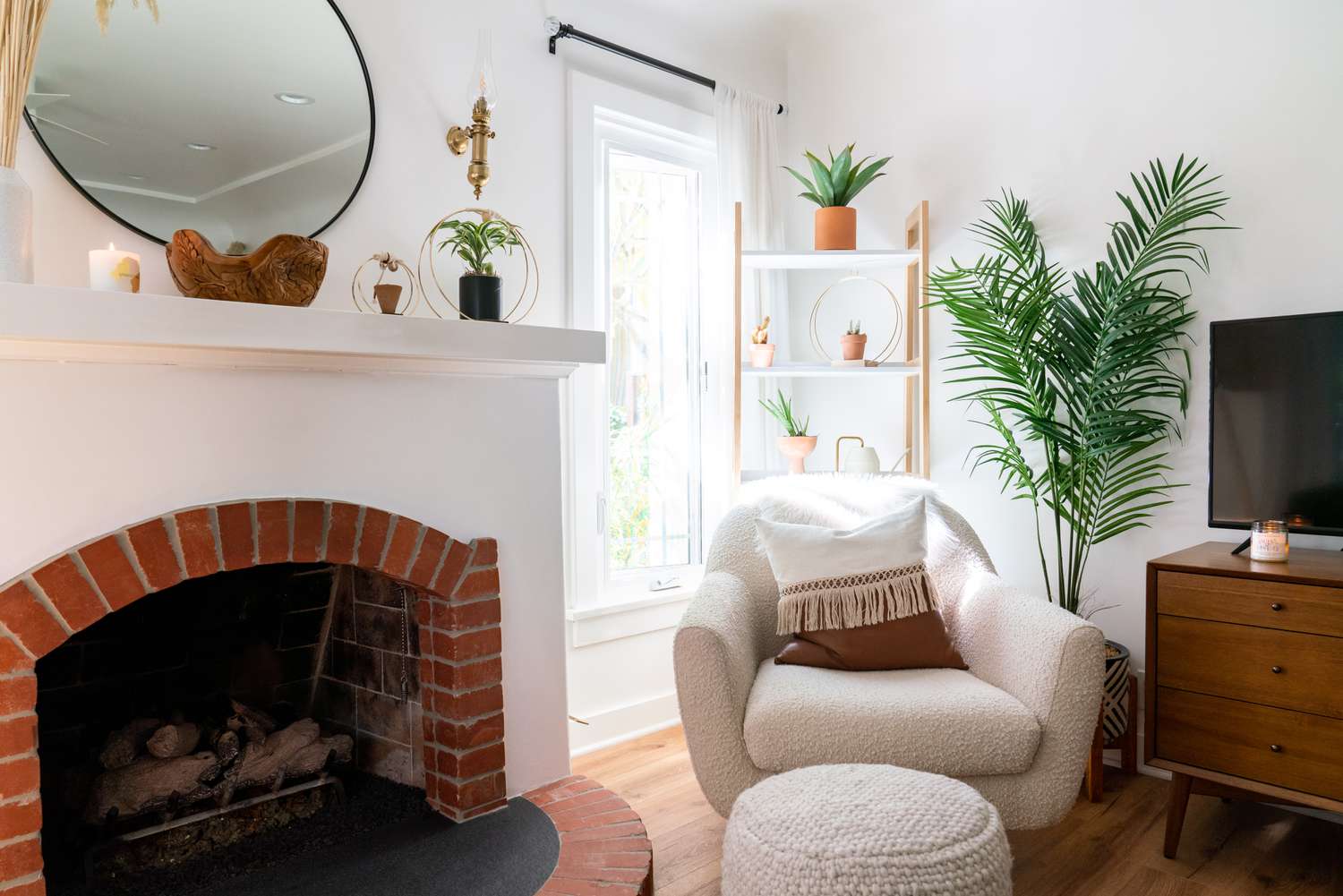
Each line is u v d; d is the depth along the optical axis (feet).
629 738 9.69
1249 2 7.95
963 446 10.00
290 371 5.89
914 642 6.84
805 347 11.56
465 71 8.13
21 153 5.70
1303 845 6.98
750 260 10.02
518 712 7.10
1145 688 7.06
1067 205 9.15
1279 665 6.39
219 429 5.58
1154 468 8.52
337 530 5.99
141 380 5.27
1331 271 7.55
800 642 7.03
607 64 9.51
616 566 10.03
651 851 6.01
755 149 10.91
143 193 6.22
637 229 10.24
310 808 6.66
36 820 4.79
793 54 11.62
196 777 6.05
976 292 8.77
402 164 7.68
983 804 4.71
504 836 6.28
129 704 6.32
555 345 6.91
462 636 6.61
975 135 9.86
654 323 10.39
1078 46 9.04
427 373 6.57
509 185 8.53
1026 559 9.52
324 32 7.11
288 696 7.45
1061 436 8.43
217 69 6.56
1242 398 7.56
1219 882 6.44
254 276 5.81
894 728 5.84
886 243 10.73
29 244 4.90
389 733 7.19
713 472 10.78
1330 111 7.54
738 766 6.05
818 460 11.45
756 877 4.38
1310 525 7.21
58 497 4.97
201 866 5.86
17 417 4.85
